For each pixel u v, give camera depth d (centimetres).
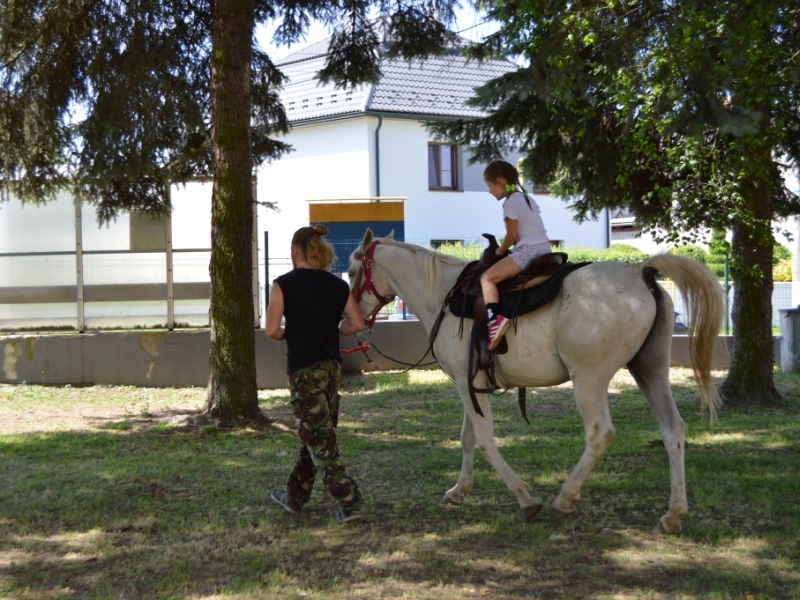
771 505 622
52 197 1233
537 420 1035
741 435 913
